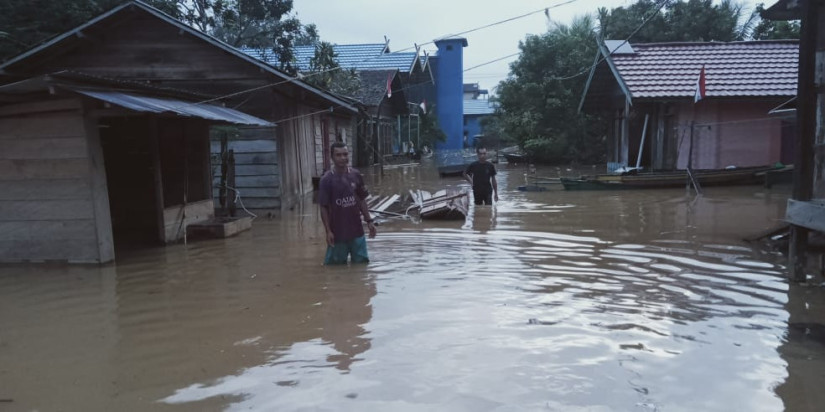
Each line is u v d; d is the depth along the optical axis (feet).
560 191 50.78
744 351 13.78
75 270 23.25
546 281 20.35
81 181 23.86
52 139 23.76
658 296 18.38
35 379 12.82
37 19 45.37
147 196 33.19
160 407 11.41
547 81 90.38
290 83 42.29
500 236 29.48
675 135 57.52
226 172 35.68
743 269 21.75
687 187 49.98
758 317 16.22
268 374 12.84
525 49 95.55
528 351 13.83
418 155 119.75
